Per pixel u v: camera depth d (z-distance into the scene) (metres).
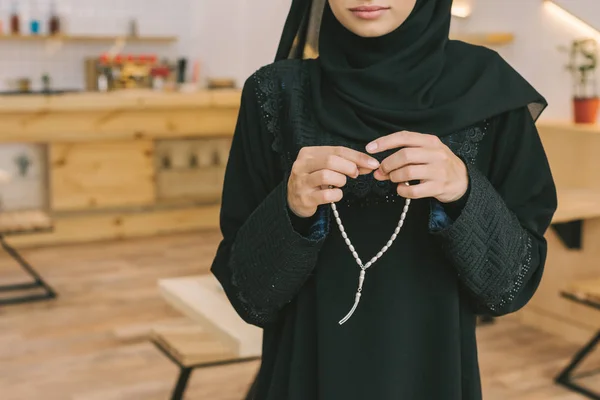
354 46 1.19
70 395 3.23
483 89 1.16
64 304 4.44
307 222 1.13
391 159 1.02
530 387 3.36
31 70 6.75
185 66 6.97
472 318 1.21
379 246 1.14
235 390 3.30
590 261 3.83
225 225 1.28
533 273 1.18
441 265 1.15
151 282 4.88
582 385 3.37
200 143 6.22
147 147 6.02
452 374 1.14
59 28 6.70
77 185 5.86
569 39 4.21
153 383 3.36
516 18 4.54
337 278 1.15
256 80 1.25
